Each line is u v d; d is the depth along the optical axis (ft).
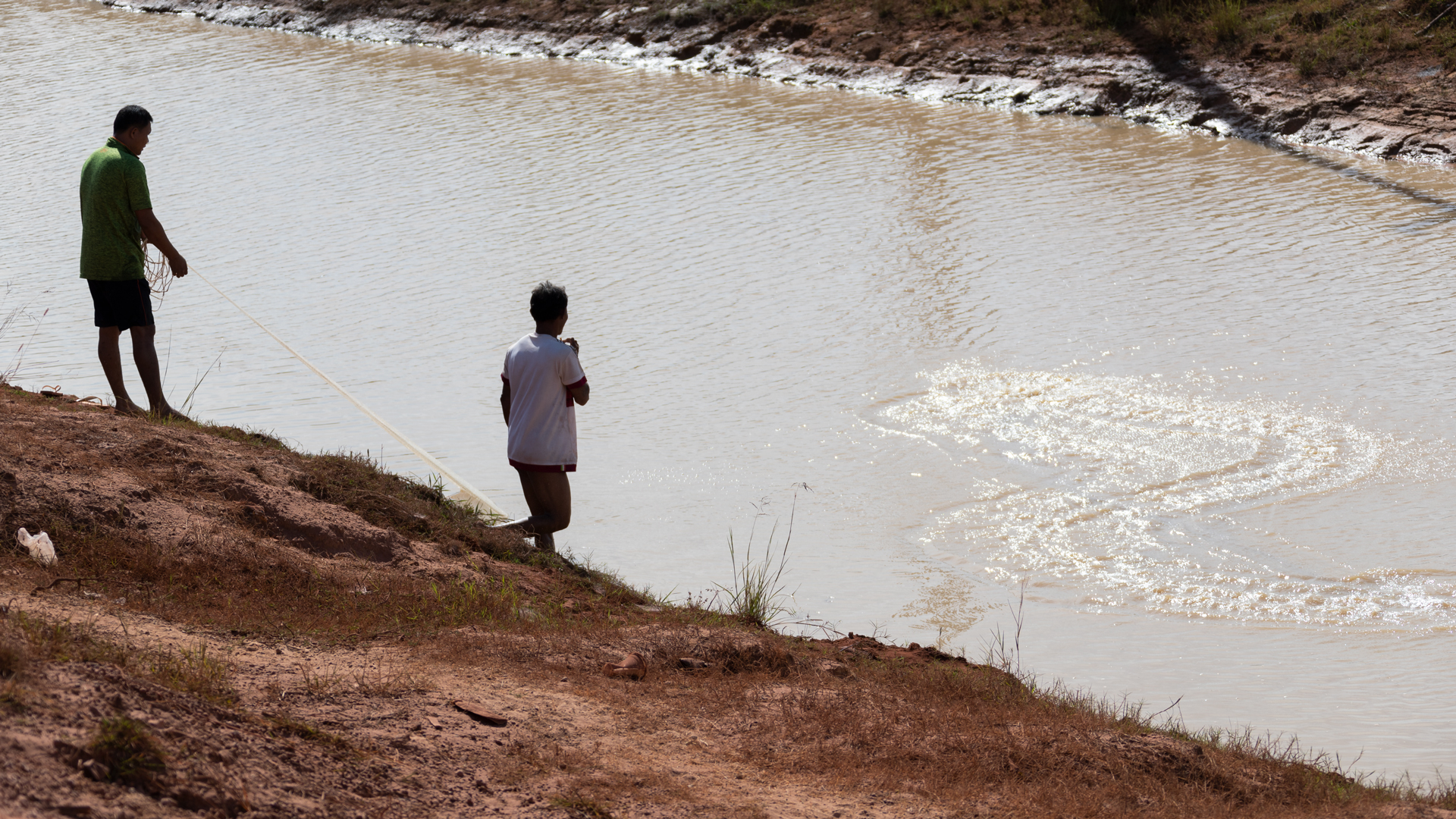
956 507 37.06
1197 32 98.07
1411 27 89.71
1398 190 71.61
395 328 54.03
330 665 18.75
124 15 169.48
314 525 25.57
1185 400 44.19
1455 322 50.44
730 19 123.03
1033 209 71.00
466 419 43.34
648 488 38.24
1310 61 89.86
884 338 51.57
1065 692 25.96
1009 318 53.52
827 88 109.60
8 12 174.19
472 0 143.23
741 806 16.07
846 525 35.91
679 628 24.45
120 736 12.28
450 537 28.55
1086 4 106.01
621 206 73.97
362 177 83.25
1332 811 19.02
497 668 20.16
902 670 24.71
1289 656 28.73
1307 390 44.52
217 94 113.80
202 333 53.57
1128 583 32.50
